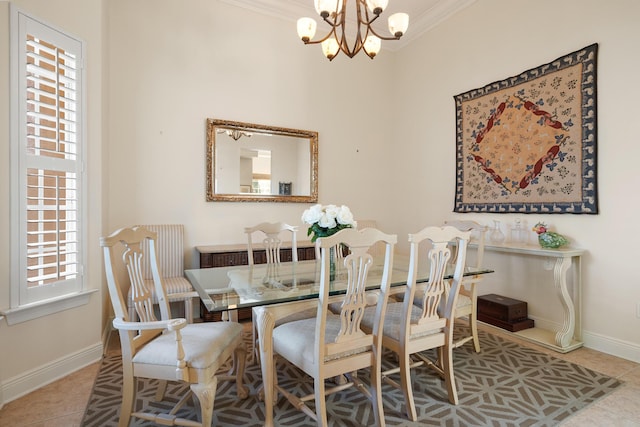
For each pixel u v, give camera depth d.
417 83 4.57
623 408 1.98
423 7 4.09
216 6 3.75
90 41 2.53
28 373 2.12
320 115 4.39
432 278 1.91
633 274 2.62
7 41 2.01
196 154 3.66
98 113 2.59
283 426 1.82
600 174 2.79
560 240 2.90
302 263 2.74
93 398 2.05
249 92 3.93
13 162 2.03
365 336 1.76
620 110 2.68
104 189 2.92
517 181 3.39
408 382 1.87
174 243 3.44
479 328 3.30
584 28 2.90
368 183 4.76
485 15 3.72
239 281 2.12
